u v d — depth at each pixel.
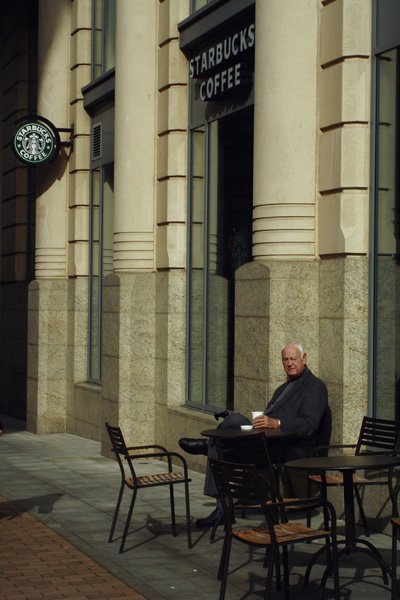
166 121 12.70
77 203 16.12
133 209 13.13
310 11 9.28
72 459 13.22
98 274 15.75
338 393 8.61
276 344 9.20
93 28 16.00
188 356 12.45
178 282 12.50
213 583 6.55
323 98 9.20
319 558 7.21
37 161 15.98
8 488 10.67
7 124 20.80
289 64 9.34
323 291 9.03
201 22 11.83
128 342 12.92
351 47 8.76
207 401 11.84
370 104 8.75
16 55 19.95
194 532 8.20
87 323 16.25
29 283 17.78
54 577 6.71
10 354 20.55
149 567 6.99
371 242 8.64
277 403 8.48
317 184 9.30
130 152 13.15
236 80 10.71
